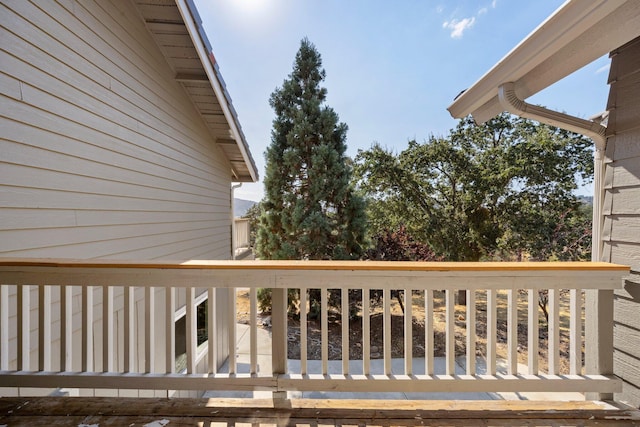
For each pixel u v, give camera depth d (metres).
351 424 1.46
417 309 7.96
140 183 3.20
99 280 1.64
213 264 1.63
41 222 2.03
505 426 1.45
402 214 9.03
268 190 7.69
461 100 2.49
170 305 1.66
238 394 3.91
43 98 2.05
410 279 1.64
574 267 1.61
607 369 1.65
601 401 1.64
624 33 1.47
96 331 2.54
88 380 1.62
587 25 1.46
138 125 3.18
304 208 7.25
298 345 6.10
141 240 3.21
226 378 1.63
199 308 4.66
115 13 2.83
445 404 1.60
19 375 1.61
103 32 2.66
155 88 3.51
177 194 4.04
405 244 7.99
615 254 1.95
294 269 1.63
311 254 7.25
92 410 1.53
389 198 9.23
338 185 7.21
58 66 2.18
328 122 7.30
